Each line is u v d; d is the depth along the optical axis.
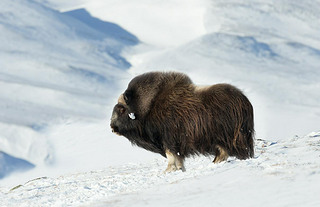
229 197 20.00
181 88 29.88
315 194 18.34
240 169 24.59
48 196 30.77
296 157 27.56
